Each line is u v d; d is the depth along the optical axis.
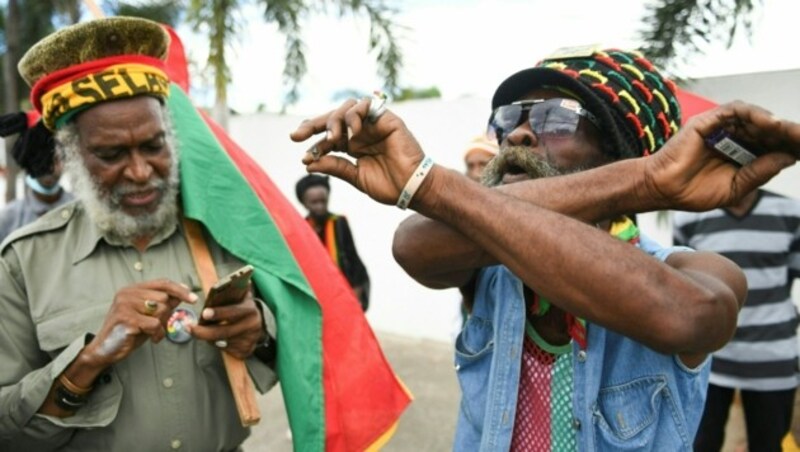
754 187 0.90
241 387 1.48
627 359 1.13
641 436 1.11
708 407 3.09
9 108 7.85
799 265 2.95
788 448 3.44
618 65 1.18
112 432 1.45
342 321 1.79
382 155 0.97
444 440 3.97
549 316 1.18
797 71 3.83
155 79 1.51
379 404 1.77
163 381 1.49
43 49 1.44
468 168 3.90
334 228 4.09
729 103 0.89
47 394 1.33
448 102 5.54
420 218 1.20
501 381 1.19
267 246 1.68
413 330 6.07
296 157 6.41
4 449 1.42
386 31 5.23
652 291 0.89
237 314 1.40
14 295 1.46
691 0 3.53
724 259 1.12
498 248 0.94
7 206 3.94
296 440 1.63
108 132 1.44
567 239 0.91
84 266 1.51
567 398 1.15
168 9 6.56
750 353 2.95
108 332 1.30
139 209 1.51
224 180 1.69
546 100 1.19
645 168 0.95
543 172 1.15
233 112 6.69
